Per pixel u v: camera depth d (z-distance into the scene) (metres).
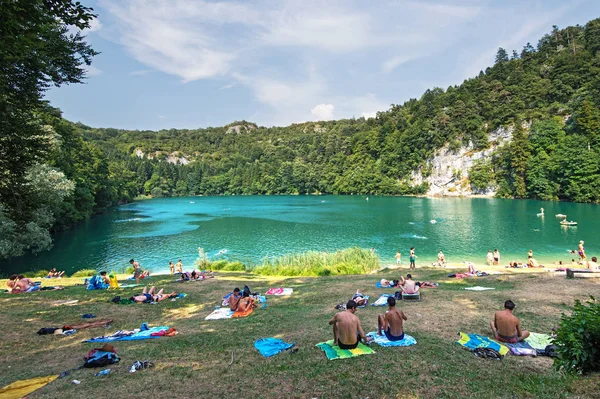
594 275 18.42
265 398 6.43
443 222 64.56
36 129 18.05
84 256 41.91
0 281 23.73
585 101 100.56
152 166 198.00
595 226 53.25
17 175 18.42
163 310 15.26
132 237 54.69
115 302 16.28
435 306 13.25
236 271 30.75
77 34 16.42
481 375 7.07
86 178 74.19
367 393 6.45
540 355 8.23
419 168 148.12
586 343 6.10
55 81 16.58
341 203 115.62
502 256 37.75
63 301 16.45
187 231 60.41
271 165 195.12
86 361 8.52
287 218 77.19
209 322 12.98
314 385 6.86
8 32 10.08
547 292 15.23
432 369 7.39
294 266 29.17
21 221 22.83
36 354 9.52
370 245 46.25
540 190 99.31
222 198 161.88
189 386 7.07
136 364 8.24
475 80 171.25
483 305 13.19
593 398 5.44
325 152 197.75
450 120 144.75
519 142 110.44
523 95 134.75
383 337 9.40
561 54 149.25
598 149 88.19
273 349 9.10
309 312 13.71
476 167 127.12
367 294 16.86
